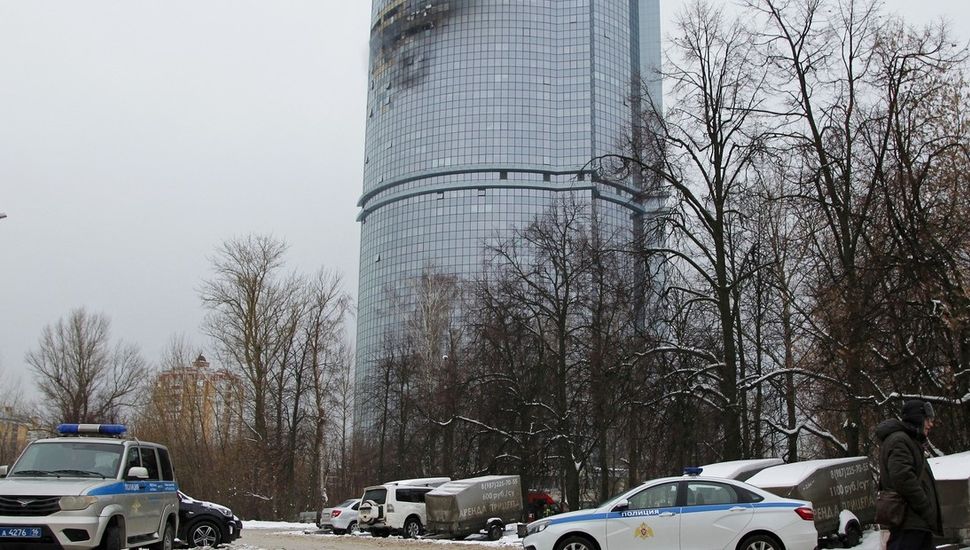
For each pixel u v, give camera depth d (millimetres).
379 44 182750
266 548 22062
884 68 24062
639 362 29125
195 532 22359
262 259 51250
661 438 28375
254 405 50031
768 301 29672
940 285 20562
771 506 14688
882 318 21688
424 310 58094
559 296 39594
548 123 161750
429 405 45188
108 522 14484
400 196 166000
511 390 39094
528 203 157500
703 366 28906
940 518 8398
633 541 14953
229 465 49469
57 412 61625
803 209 26891
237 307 50250
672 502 15078
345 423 61406
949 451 22156
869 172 24641
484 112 163375
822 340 23359
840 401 24281
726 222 30047
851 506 18719
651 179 29547
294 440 52031
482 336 39938
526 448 38188
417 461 49438
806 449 32594
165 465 17906
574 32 165625
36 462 15547
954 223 21281
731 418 27250
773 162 26922
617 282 32594
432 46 171375
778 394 27703
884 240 22391
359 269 176750
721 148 28672
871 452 27172
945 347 21297
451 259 156875
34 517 13859
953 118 22922
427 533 34156
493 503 32125
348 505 38656
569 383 37750
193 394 53812
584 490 42000
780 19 26469
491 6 168625
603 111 161125
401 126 171000
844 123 25141
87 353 62719
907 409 8656
